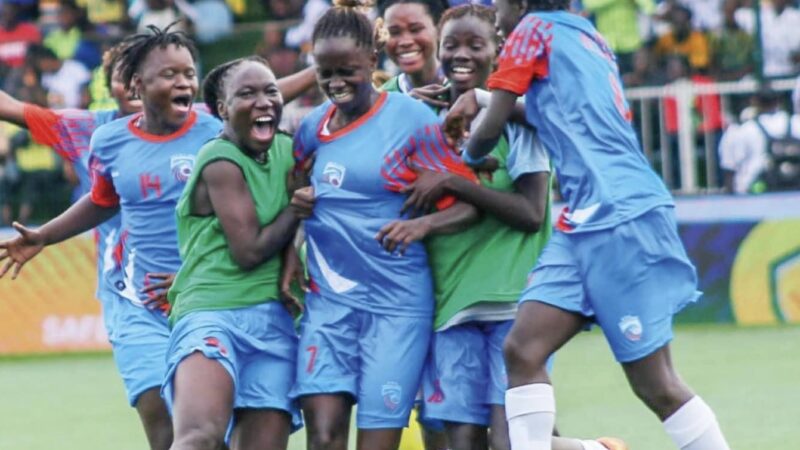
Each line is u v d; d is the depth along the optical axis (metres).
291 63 41.25
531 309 15.81
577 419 25.81
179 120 18.14
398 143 16.30
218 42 42.47
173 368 15.86
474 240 16.70
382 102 16.50
